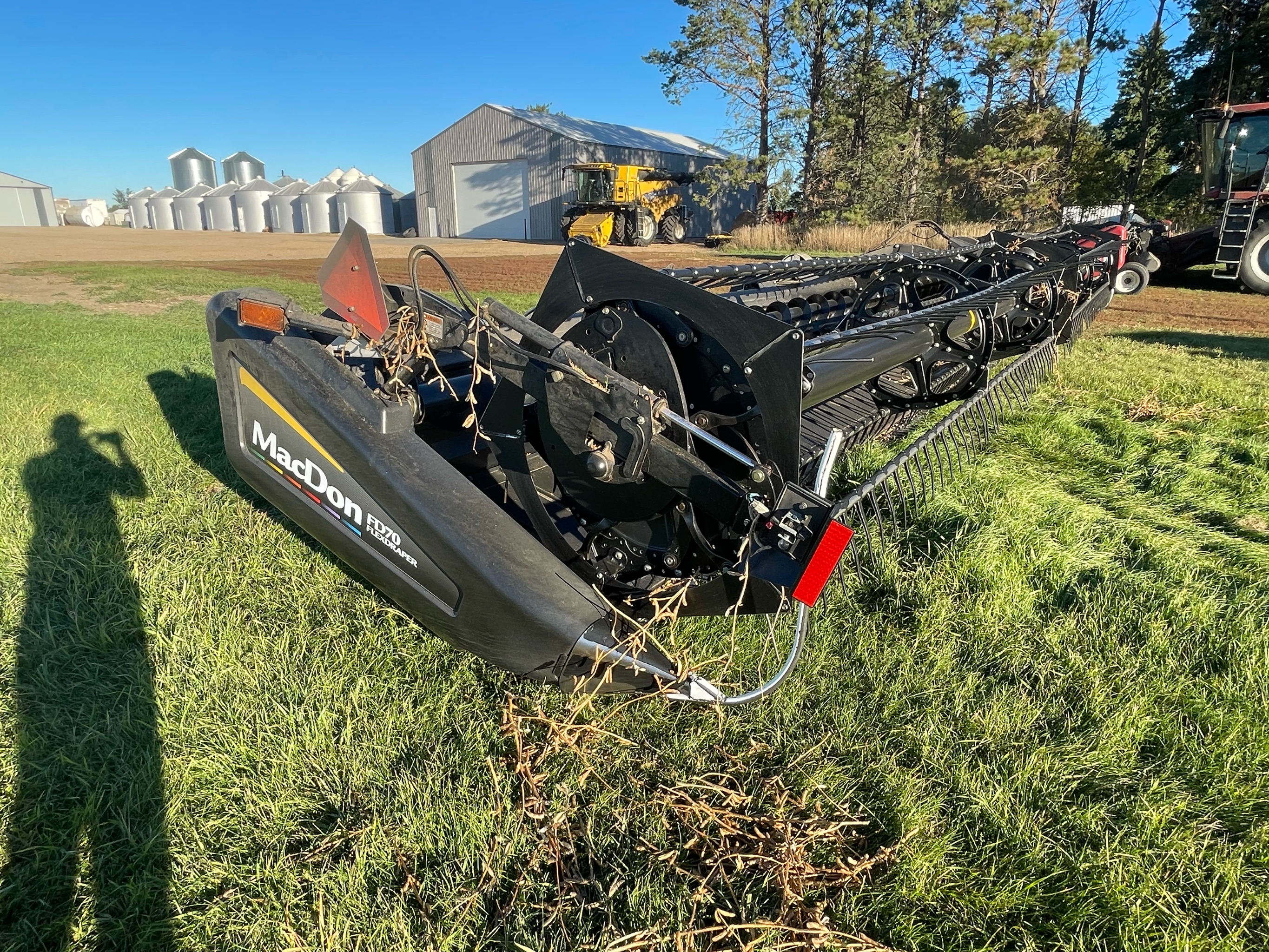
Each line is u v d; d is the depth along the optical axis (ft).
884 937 6.33
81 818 7.11
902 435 16.25
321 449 8.99
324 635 9.89
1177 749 8.11
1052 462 16.22
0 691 8.71
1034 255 20.48
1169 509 14.07
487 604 7.97
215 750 7.98
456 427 11.14
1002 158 87.71
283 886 6.59
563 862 6.95
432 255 9.01
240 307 8.99
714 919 6.45
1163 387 21.16
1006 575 11.09
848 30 94.63
